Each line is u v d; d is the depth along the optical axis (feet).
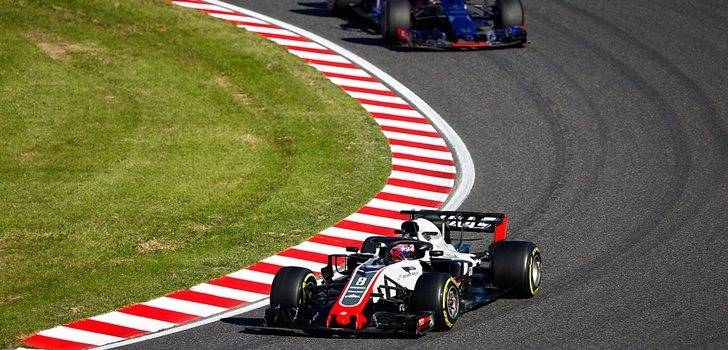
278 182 242.17
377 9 333.83
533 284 171.22
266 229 216.33
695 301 168.45
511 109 280.72
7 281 192.44
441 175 243.40
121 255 204.13
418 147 260.01
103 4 343.05
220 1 361.10
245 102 287.28
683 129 265.13
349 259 164.25
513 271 168.04
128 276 192.95
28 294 186.50
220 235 213.87
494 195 229.45
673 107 279.49
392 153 256.73
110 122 272.10
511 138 263.08
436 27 329.11
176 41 322.14
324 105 285.43
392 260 160.35
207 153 257.34
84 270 197.06
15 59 303.07
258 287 186.39
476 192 231.91
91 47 314.96
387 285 153.58
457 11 322.75
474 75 302.66
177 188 237.86
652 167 242.37
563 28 337.52
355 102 287.28
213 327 166.61
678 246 196.34
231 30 332.60
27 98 282.15
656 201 222.07
